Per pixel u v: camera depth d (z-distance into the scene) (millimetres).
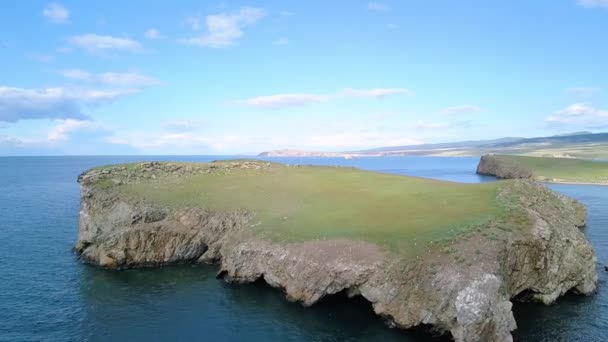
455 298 32750
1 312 38375
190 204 58719
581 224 72938
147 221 55844
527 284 38031
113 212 57219
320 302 39719
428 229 40719
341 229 44562
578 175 156250
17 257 54750
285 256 42625
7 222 75812
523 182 57250
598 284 43156
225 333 34594
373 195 56750
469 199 49312
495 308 32125
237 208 58188
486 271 33844
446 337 33031
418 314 33875
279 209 55969
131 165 72375
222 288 44219
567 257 40438
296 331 34719
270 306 39469
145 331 35062
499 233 38312
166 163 76312
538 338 32625
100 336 34281
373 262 37969
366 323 35719
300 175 75938
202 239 54562
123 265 51062
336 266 38969
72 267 51125
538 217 41875
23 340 33562
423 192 55250
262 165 83000
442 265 35094
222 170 76875
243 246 46625
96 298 41688
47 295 42406
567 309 37406
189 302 40656
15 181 155750
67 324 36281
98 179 63125
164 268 51125
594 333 33250
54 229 70750
